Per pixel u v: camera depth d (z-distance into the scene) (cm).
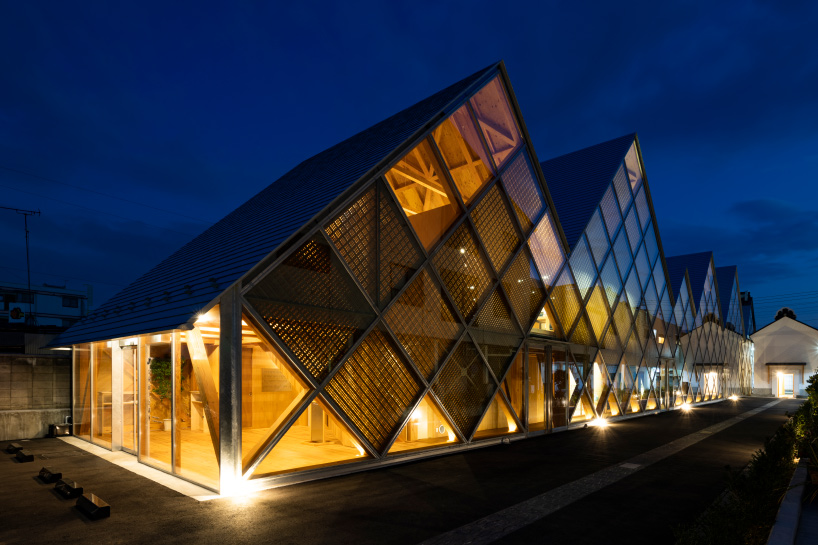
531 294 1473
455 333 1180
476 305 1257
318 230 898
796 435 1032
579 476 896
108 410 1170
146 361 994
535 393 1505
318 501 718
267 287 826
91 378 1262
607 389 1908
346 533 586
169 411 895
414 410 1052
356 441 941
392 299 1027
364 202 995
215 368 783
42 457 1050
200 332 834
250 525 611
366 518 641
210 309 782
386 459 978
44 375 1344
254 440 890
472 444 1188
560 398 1580
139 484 814
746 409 2608
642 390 2228
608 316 1964
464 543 560
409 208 1098
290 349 845
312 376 871
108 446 1154
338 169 1182
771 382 4459
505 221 1391
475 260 1270
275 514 655
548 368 1530
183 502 710
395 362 1029
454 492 775
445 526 614
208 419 804
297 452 967
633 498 750
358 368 956
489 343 1284
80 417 1317
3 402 1267
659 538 580
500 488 803
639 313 2270
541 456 1098
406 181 1096
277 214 1102
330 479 858
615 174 2100
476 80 1305
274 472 827
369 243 998
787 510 605
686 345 2875
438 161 1174
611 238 2067
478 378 1240
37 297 4709
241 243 1031
